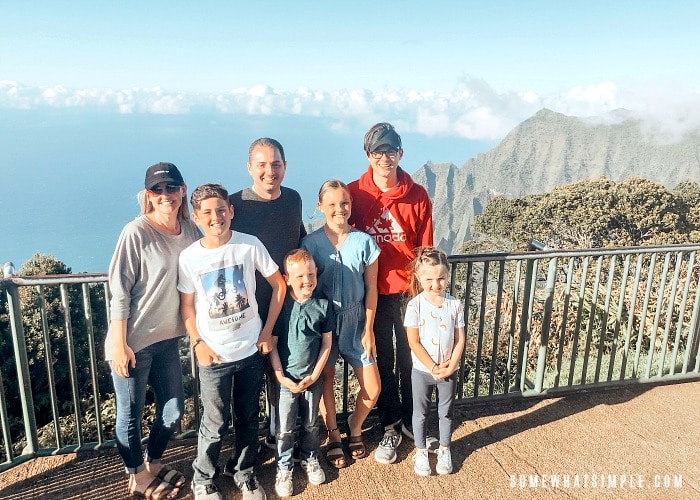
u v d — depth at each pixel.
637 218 27.17
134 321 2.46
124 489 2.73
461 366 3.62
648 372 3.93
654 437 3.28
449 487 2.78
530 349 7.34
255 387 2.63
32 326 15.70
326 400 2.97
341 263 2.80
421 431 2.90
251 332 2.57
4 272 2.73
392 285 3.03
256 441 2.72
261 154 2.69
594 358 6.39
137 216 2.47
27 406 2.88
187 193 2.54
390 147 2.85
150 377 2.71
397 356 3.25
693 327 3.94
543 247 3.63
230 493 2.73
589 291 8.43
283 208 2.84
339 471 2.91
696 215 29.33
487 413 3.59
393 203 2.98
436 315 2.85
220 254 2.48
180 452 3.06
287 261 2.64
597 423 3.45
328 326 2.71
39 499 2.64
